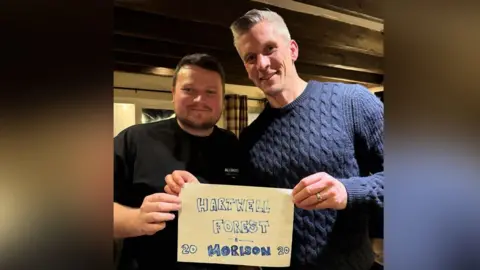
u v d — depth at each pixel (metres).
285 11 1.05
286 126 0.93
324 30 1.09
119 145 0.83
